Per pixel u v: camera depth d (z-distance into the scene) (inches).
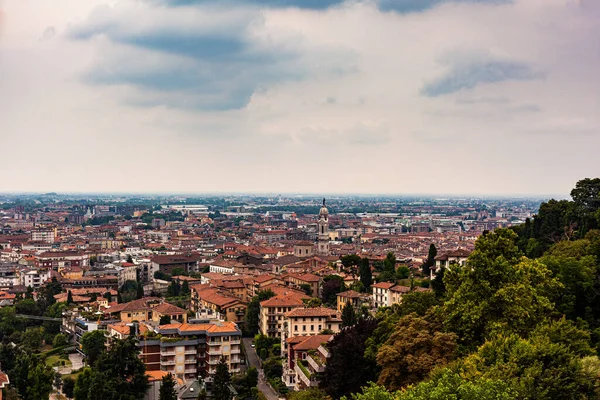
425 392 4825.3
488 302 6584.6
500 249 7116.1
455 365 5625.0
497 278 6786.4
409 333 6392.7
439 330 6707.7
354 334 7805.1
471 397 4574.3
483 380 4788.4
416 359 6136.8
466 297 6776.6
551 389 4948.3
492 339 5836.6
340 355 7445.9
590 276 7573.8
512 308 6358.3
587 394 4990.2
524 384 4899.1
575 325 6688.0
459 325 6653.5
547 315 6756.9
